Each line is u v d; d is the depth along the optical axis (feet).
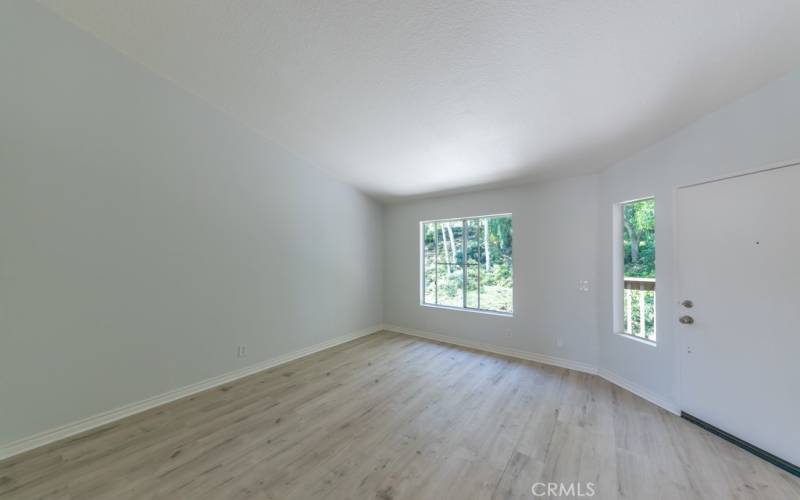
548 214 12.07
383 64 7.11
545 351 12.10
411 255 16.55
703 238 7.39
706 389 7.32
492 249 14.19
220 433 7.37
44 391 6.96
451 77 7.12
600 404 8.67
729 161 6.82
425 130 9.52
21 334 6.69
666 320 8.32
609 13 4.94
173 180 9.12
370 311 16.70
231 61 7.95
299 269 12.94
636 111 7.31
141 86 8.41
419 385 10.05
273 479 5.84
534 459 6.36
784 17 4.51
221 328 10.28
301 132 10.97
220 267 10.28
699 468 6.01
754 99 6.38
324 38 6.68
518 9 5.22
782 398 5.99
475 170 11.77
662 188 8.46
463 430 7.45
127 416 8.14
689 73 5.92
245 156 10.96
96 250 7.71
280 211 12.18
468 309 14.69
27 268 6.77
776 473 5.83
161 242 8.87
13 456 6.48
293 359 12.59
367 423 7.79
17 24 6.59
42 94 6.91
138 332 8.41
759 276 6.35
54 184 7.09
